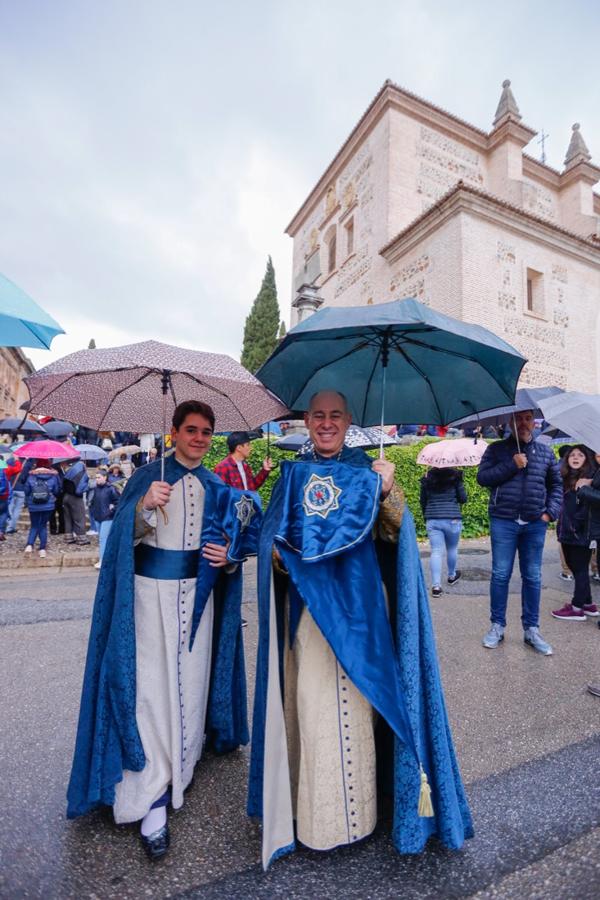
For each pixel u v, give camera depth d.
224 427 2.80
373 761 1.94
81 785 2.01
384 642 1.81
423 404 2.72
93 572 7.38
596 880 1.83
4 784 2.36
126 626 2.00
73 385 2.37
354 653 1.76
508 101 18.41
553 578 6.77
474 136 18.95
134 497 2.17
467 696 3.33
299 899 1.75
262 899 1.74
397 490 1.94
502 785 2.38
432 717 1.88
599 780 2.43
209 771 2.49
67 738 2.78
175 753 2.07
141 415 2.69
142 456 9.38
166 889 1.79
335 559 1.89
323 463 1.94
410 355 2.51
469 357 2.30
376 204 18.17
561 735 2.85
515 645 4.27
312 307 15.74
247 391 2.52
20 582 6.72
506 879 1.83
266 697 1.87
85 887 1.79
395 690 1.76
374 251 18.16
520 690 3.42
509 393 2.36
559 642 4.36
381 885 1.80
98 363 1.95
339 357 2.56
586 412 3.48
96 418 2.57
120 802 2.00
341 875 1.85
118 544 2.07
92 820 2.14
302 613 1.93
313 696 1.86
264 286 36.97
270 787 1.81
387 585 2.08
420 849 1.79
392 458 9.16
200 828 2.10
